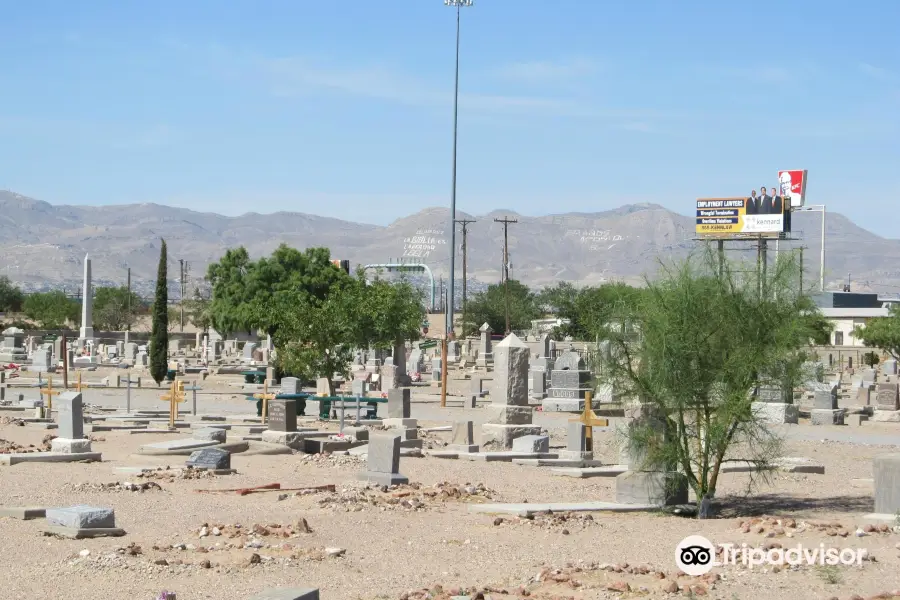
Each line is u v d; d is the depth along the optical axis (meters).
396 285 60.94
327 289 91.75
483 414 47.53
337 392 50.53
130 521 18.58
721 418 21.52
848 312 130.75
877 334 95.06
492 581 14.76
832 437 40.56
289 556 15.84
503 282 143.38
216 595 13.60
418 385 66.12
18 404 45.66
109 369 76.75
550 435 38.84
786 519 19.59
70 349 83.06
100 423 39.41
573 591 14.09
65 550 16.03
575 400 50.16
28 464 26.83
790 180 111.25
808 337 22.97
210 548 16.09
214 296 96.25
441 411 49.16
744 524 19.05
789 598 13.82
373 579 14.77
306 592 10.85
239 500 21.41
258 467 27.36
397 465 24.02
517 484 25.44
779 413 45.66
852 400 59.56
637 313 22.45
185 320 160.38
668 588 14.11
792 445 37.22
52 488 22.45
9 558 15.50
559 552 16.91
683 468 22.28
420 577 14.98
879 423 47.16
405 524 19.02
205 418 42.16
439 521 19.42
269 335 83.00
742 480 27.16
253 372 61.78
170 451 29.45
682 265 22.69
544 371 53.44
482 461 30.09
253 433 36.19
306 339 49.12
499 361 33.88
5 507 19.30
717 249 23.30
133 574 14.53
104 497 21.42
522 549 17.11
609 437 38.19
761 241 104.94
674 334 21.66
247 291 91.75
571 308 103.12
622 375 22.38
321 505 20.52
